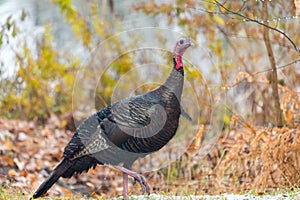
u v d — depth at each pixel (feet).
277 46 52.47
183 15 58.85
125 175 35.86
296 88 49.73
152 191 47.14
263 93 49.44
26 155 52.70
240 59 51.85
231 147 46.37
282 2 47.34
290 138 43.96
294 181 42.63
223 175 46.50
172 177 48.88
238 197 35.35
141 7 57.36
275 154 42.32
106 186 49.49
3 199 35.83
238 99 50.93
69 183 49.11
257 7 47.29
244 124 46.96
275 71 45.75
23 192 40.09
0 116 62.80
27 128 59.41
